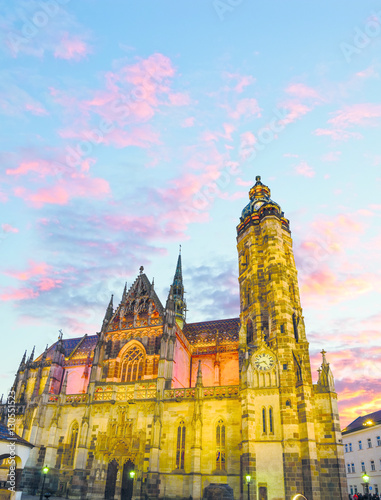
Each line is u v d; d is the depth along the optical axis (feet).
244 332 194.29
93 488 180.14
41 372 270.05
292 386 169.68
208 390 188.44
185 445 179.22
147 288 241.76
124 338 223.71
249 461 157.28
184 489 169.27
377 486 250.16
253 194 258.16
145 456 178.29
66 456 195.52
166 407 189.78
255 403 170.91
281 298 193.26
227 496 156.35
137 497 170.60
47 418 209.15
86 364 270.05
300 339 184.75
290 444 157.28
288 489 149.59
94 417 198.80
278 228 218.59
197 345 251.60
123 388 203.31
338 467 155.74
